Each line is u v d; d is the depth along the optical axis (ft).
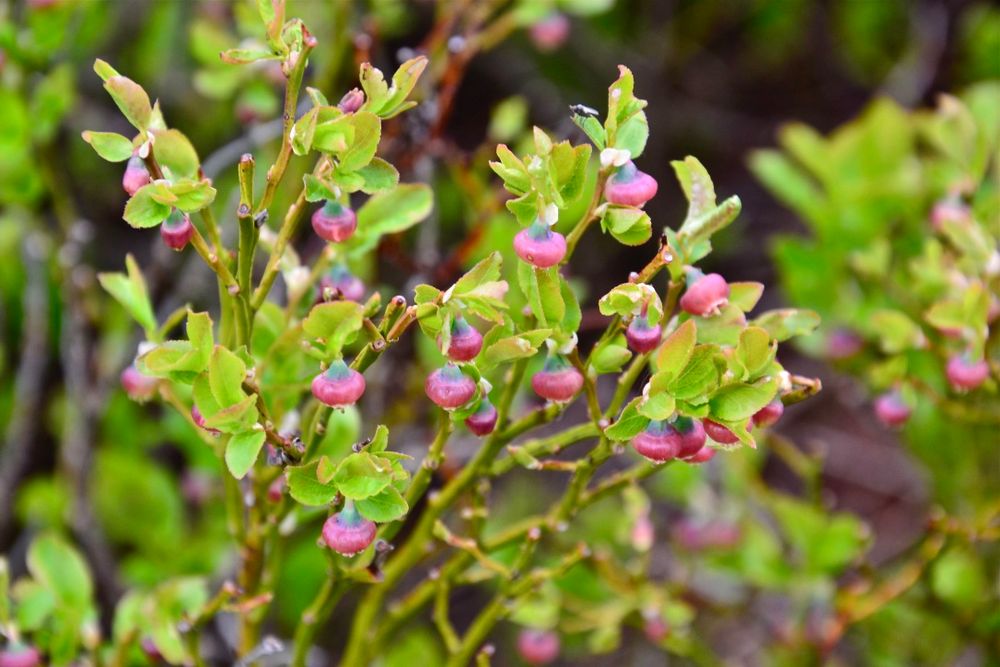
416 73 1.14
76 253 1.57
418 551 1.28
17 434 1.72
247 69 1.47
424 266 1.52
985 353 1.34
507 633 2.00
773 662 1.73
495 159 1.65
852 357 1.57
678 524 1.72
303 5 1.56
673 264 1.16
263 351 1.25
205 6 1.76
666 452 1.12
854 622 1.51
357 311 1.12
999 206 1.49
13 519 1.80
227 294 1.20
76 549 1.61
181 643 1.30
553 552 1.56
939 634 1.62
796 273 1.59
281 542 1.29
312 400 1.28
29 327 1.71
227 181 1.83
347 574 1.23
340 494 1.15
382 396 1.60
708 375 1.12
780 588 1.57
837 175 1.62
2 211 1.85
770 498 1.56
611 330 1.17
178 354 1.14
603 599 1.53
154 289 1.65
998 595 1.55
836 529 1.51
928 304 1.48
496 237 1.47
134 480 1.55
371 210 1.25
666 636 1.48
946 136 1.46
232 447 1.13
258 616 1.30
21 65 1.49
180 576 1.54
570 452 1.98
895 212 1.58
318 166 1.15
